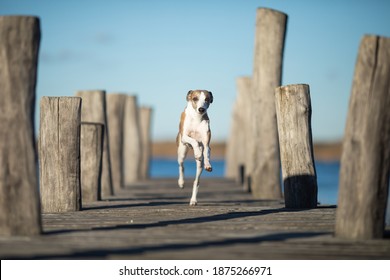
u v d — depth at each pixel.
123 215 8.99
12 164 6.72
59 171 9.69
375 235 6.71
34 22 6.60
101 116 13.60
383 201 6.71
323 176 41.53
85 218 8.57
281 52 12.37
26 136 6.70
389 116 6.57
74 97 9.73
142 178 23.58
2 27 6.54
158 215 8.91
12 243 6.45
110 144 16.56
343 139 6.75
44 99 9.72
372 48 6.49
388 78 6.51
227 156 23.80
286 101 9.82
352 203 6.70
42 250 6.14
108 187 13.82
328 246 6.40
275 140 12.51
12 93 6.61
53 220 8.33
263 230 7.44
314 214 8.81
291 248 6.32
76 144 9.76
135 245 6.43
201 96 9.65
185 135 9.90
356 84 6.57
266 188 12.56
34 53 6.65
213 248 6.30
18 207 6.79
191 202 10.05
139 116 23.53
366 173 6.61
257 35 12.42
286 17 12.38
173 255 5.96
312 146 9.96
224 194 14.23
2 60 6.57
